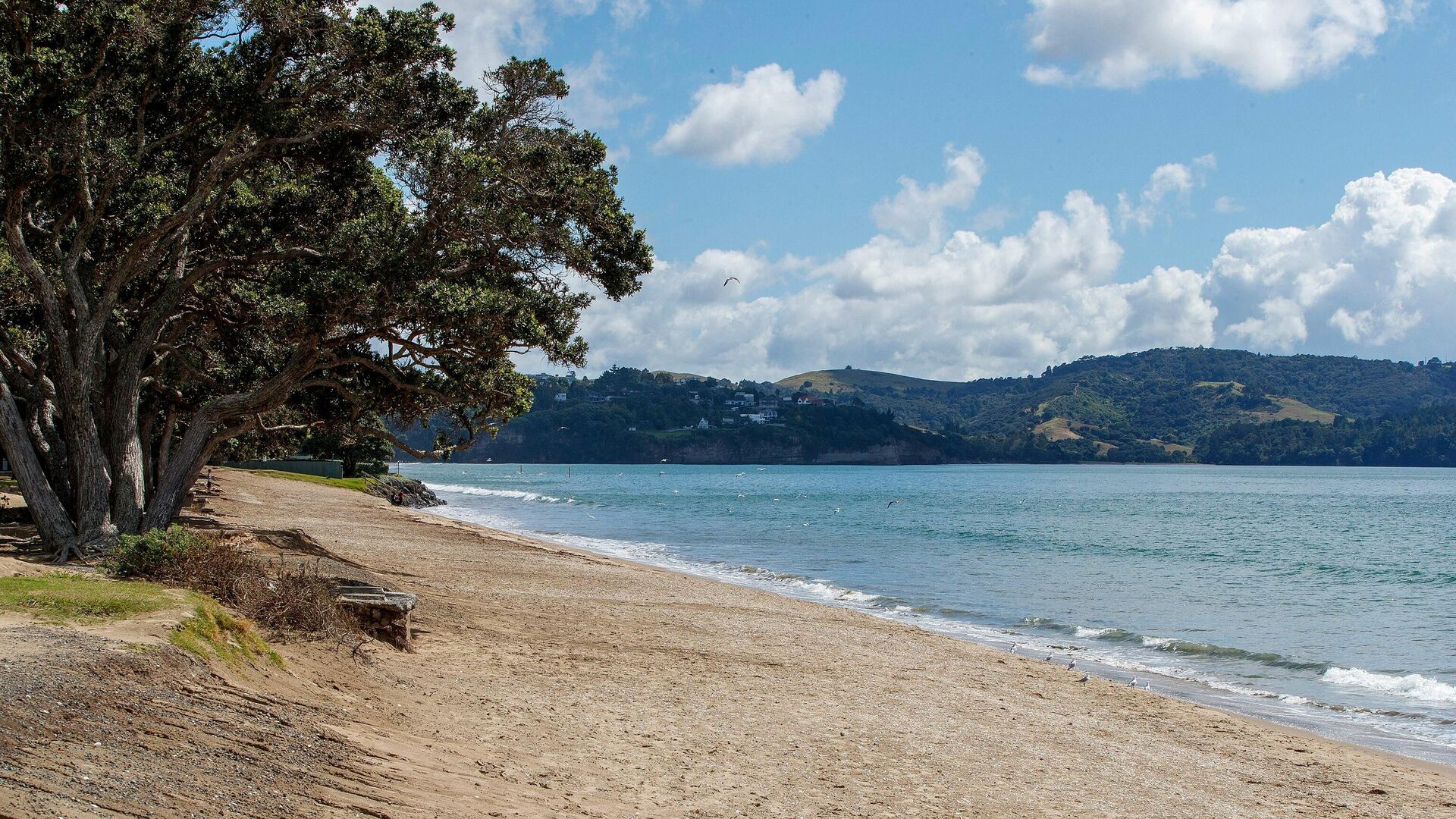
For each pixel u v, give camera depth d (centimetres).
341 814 607
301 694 873
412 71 1861
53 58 1519
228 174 1973
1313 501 9969
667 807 776
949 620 2223
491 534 3938
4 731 567
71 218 1844
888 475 19438
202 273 1809
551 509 7275
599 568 2711
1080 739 1152
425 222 1834
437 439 2180
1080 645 1934
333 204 2066
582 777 827
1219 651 1903
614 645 1490
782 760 950
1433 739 1288
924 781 923
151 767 589
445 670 1174
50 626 820
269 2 1681
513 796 737
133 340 1752
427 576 2159
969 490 12456
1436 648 1992
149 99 1730
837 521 6128
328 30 1725
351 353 1898
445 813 660
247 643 927
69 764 554
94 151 1691
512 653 1338
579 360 1997
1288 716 1403
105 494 1644
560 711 1053
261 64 1758
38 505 1596
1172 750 1137
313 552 2100
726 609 2019
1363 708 1458
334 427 2223
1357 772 1091
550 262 1933
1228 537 5291
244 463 7638
